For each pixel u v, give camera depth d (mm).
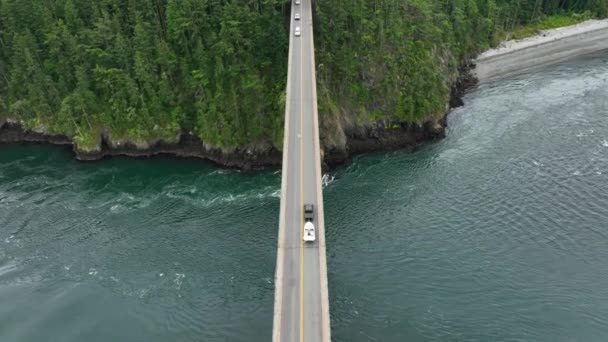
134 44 107750
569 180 93750
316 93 94312
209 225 86188
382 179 97750
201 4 106000
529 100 129375
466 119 120812
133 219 88812
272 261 77312
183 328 67250
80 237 84625
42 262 79438
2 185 100562
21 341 66000
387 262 76312
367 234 82312
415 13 125125
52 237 84875
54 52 109938
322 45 109688
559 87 136375
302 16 116125
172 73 109312
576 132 111125
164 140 109188
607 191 90062
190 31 107938
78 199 95438
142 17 109750
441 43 132500
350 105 110812
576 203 87312
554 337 63750
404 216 86188
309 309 55062
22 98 115375
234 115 104562
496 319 66438
